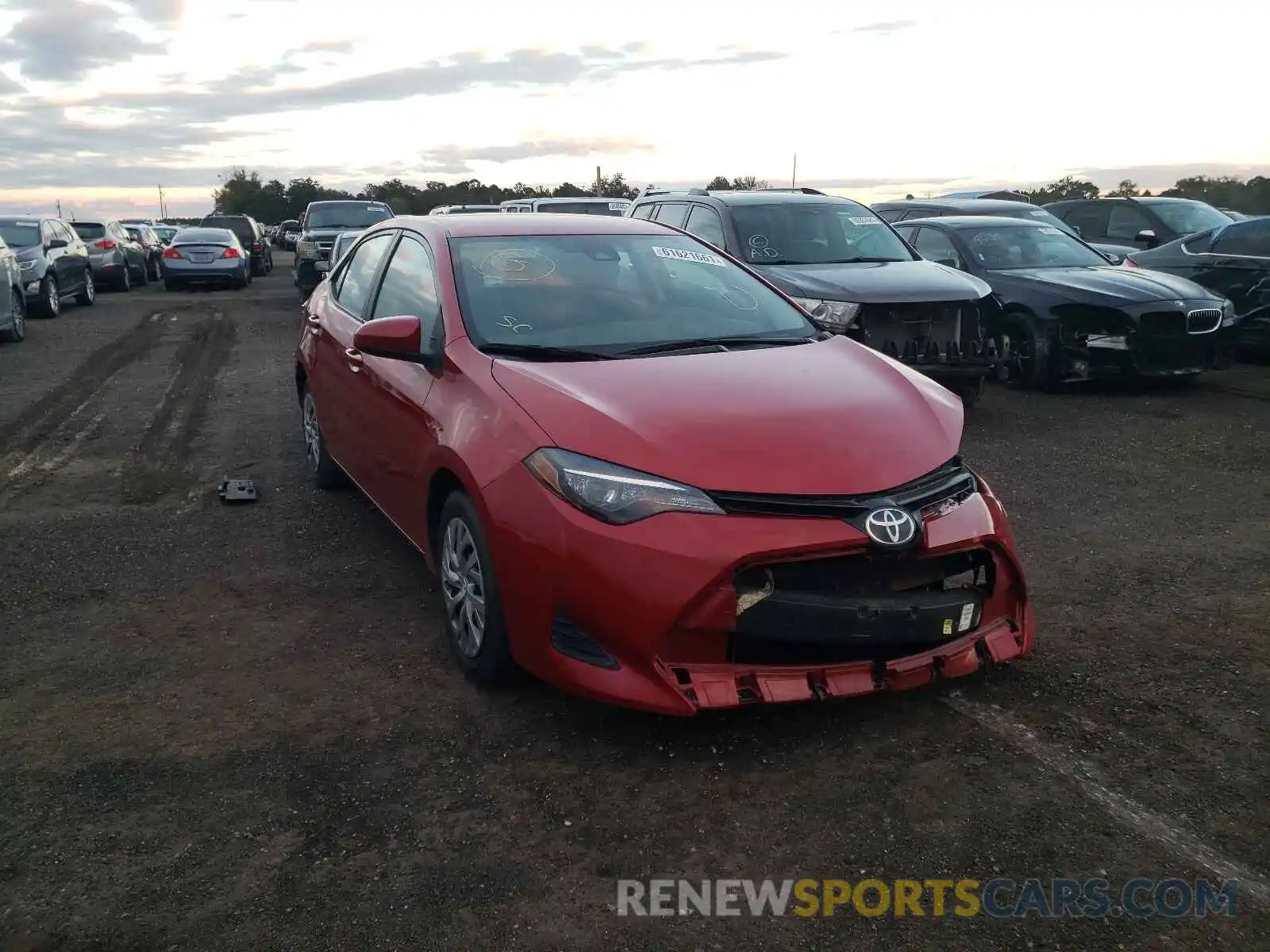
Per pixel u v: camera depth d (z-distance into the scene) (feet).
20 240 52.31
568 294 14.21
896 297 24.61
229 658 13.06
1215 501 19.35
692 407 11.15
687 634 10.04
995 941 8.05
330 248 62.08
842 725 11.22
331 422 18.16
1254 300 32.30
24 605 14.82
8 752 10.82
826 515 10.15
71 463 22.86
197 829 9.50
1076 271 31.12
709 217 30.12
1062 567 15.94
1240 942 7.98
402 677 12.50
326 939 8.11
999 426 25.82
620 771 10.41
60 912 8.39
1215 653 12.88
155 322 51.37
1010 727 11.12
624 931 8.20
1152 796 9.87
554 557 10.39
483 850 9.19
